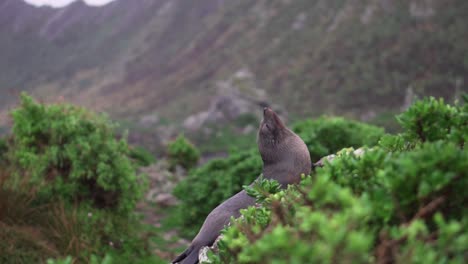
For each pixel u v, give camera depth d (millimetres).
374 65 84812
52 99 9695
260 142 4430
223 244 2529
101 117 9461
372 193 1943
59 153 8492
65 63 174875
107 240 7961
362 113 75312
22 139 8812
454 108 2539
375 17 97938
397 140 2664
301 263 1465
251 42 122375
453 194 1875
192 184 10977
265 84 98250
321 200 1716
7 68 178875
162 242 9570
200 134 66812
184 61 137625
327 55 95312
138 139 62500
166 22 163750
